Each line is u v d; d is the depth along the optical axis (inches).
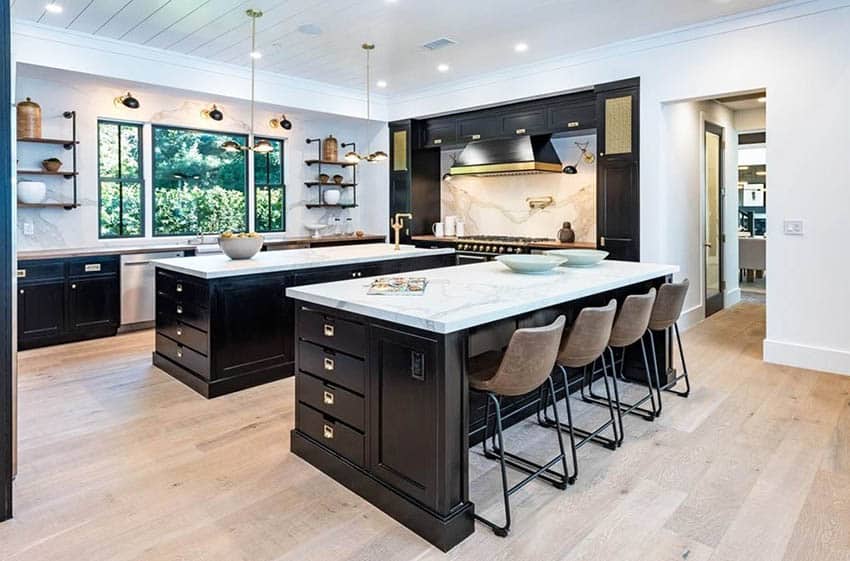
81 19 177.0
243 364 152.8
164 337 168.9
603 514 89.7
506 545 81.8
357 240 301.4
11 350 88.1
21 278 193.8
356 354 96.6
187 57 219.6
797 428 123.5
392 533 85.4
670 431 122.7
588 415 133.8
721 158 264.2
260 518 89.3
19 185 205.2
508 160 257.9
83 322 209.2
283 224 299.6
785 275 171.9
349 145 322.0
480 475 104.2
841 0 157.9
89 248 223.8
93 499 94.6
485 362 101.8
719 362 177.3
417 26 185.9
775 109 171.3
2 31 84.7
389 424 90.3
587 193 260.1
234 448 115.5
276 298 159.6
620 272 136.9
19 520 88.0
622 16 178.4
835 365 164.2
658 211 203.5
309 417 109.0
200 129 262.4
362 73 249.1
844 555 78.0
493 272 137.8
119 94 233.1
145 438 120.1
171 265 159.8
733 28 179.2
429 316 84.0
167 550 80.5
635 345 156.5
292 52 214.1
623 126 209.6
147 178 247.6
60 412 135.1
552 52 217.9
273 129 289.1
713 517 88.2
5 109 85.7
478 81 258.1
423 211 309.6
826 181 163.2
